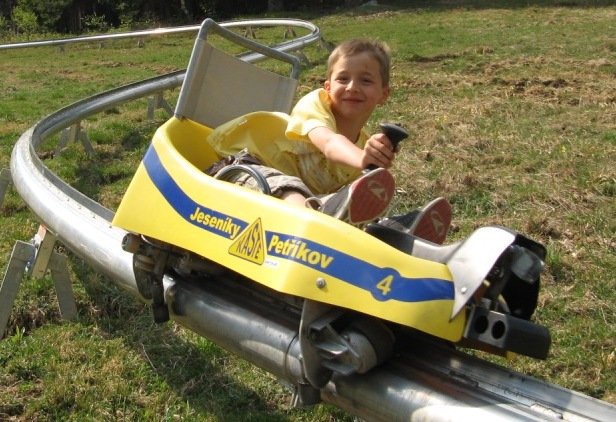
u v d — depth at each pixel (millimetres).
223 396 4047
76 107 8117
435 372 2611
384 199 2824
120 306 4887
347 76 3365
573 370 4121
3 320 4590
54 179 4828
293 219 2777
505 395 2445
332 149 3133
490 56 13609
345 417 3854
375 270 2578
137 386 4129
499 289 2500
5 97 13609
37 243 4672
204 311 3178
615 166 7020
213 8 34562
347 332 2604
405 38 17328
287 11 31578
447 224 3018
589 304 4684
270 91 4199
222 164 3576
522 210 6160
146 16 35562
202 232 3092
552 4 23250
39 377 4195
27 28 34781
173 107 11133
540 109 9367
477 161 7379
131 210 3459
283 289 2646
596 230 5723
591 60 12461
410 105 10031
